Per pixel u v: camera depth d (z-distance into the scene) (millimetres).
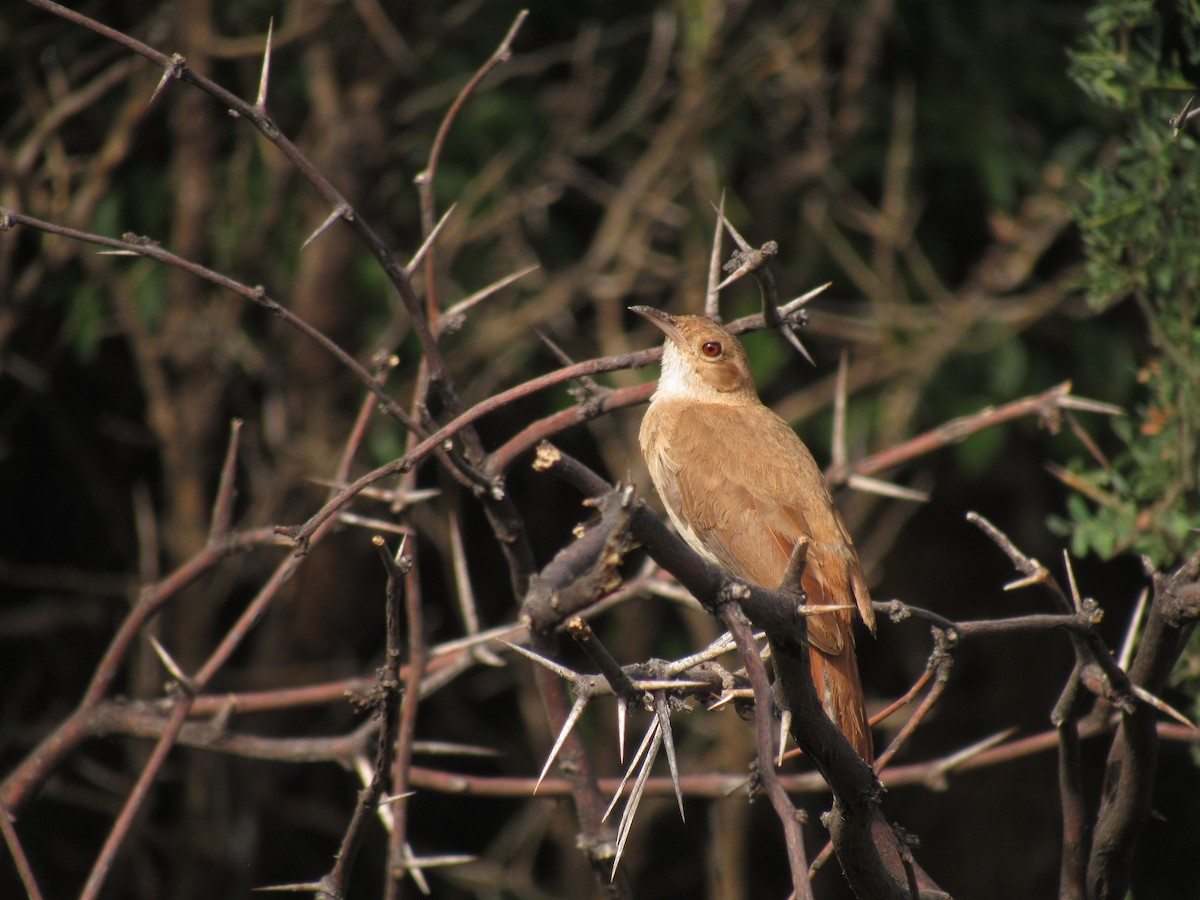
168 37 10328
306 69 11445
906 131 11539
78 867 12328
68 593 12906
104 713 6086
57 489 13203
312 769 12930
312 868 12781
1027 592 14000
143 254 4648
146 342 10391
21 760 12328
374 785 4059
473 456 5266
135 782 10922
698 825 14133
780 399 12805
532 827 12508
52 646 12438
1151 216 6230
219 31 10812
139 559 12383
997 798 14078
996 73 12383
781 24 12070
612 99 12844
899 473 13156
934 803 14188
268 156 11047
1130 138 6578
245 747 6066
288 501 10734
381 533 11266
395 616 3939
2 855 10070
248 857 10992
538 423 5328
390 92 10844
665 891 13852
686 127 11484
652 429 8156
